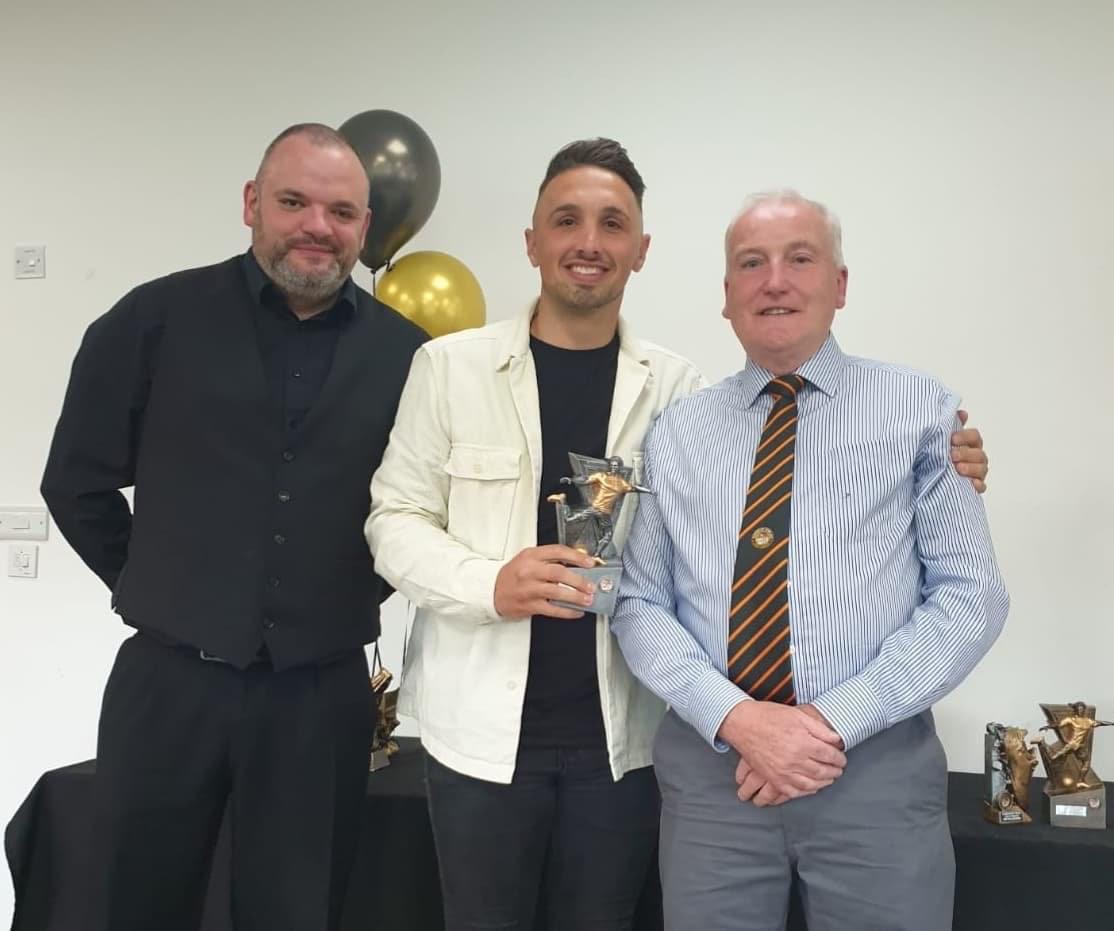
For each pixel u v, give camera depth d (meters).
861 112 2.00
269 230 1.40
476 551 1.33
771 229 1.22
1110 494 1.92
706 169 2.06
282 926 1.41
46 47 2.32
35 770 2.32
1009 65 1.94
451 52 2.16
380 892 1.66
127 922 1.38
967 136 1.96
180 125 2.27
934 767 1.16
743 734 1.11
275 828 1.41
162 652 1.39
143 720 1.38
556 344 1.38
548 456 1.33
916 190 1.98
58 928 1.75
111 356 1.45
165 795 1.38
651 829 1.35
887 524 1.17
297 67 2.22
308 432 1.41
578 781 1.29
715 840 1.17
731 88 2.05
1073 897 1.50
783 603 1.17
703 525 1.24
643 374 1.37
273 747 1.40
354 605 1.46
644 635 1.23
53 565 2.30
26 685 2.32
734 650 1.18
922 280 1.98
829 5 2.00
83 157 2.30
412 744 2.00
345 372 1.44
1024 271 1.95
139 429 1.51
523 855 1.29
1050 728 1.65
